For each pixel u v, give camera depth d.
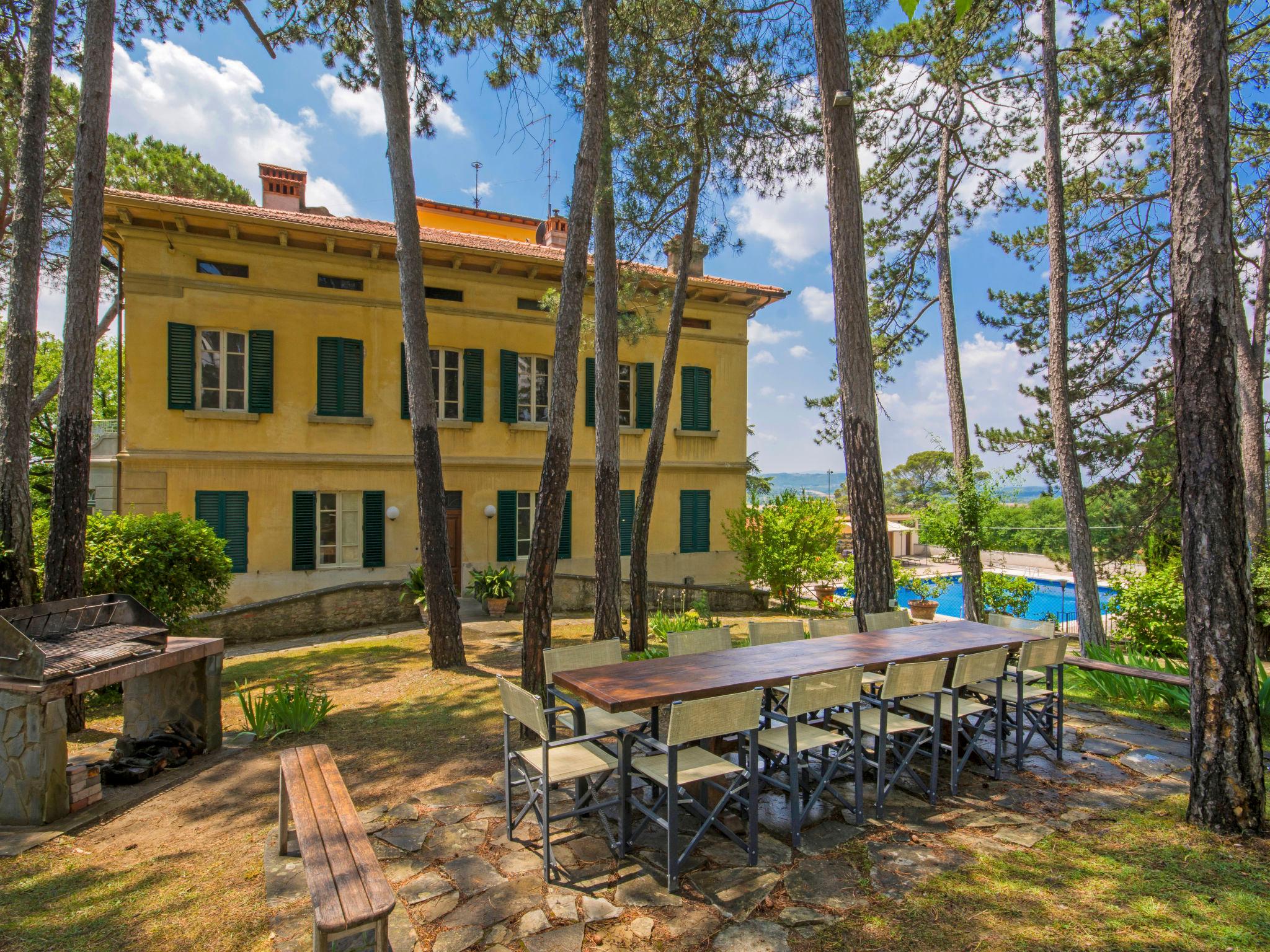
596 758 4.05
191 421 13.52
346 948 2.71
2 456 6.83
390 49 9.07
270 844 4.16
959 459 12.68
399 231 9.20
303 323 14.40
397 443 15.23
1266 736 5.63
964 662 4.67
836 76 7.15
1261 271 13.15
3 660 4.51
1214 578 4.09
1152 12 11.69
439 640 9.11
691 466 18.22
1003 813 4.39
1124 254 15.20
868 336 7.31
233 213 12.99
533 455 16.61
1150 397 16.33
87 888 3.70
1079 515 10.91
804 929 3.15
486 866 3.75
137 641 5.54
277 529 14.12
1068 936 3.08
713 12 9.94
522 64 9.55
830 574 16.30
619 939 3.09
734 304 19.03
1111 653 8.78
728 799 3.79
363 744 6.03
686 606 15.79
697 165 11.07
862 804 4.26
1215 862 3.71
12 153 11.75
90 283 6.96
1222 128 4.06
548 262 15.80
